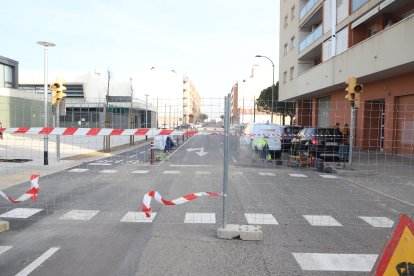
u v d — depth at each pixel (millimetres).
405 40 14820
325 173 13367
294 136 17203
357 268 4586
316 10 27719
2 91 30281
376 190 9984
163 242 5422
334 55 23609
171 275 4277
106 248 5148
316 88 26312
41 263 4598
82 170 13445
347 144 16781
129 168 14234
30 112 33062
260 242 5492
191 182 11000
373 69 17594
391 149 17984
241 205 7938
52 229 6031
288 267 4570
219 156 18875
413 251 3480
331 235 5902
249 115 13828
